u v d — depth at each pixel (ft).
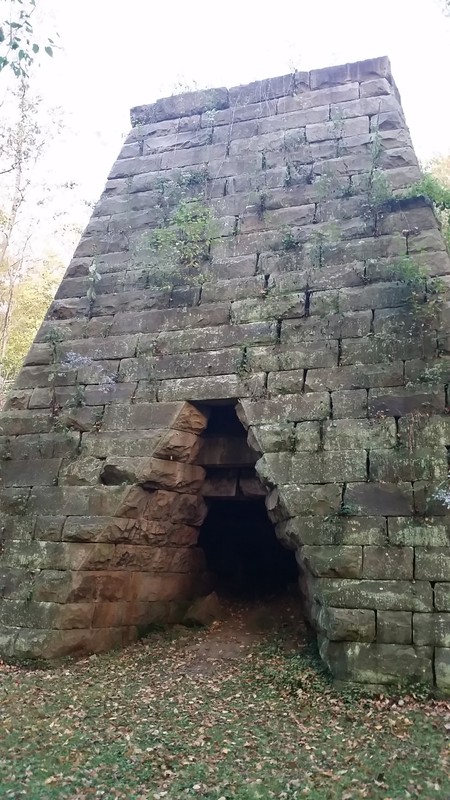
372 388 25.93
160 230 33.14
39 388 32.22
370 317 27.22
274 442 26.45
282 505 25.36
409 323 26.43
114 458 29.07
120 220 35.09
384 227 28.86
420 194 28.73
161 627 30.96
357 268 28.43
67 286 34.42
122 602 29.14
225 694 22.86
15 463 30.89
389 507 23.84
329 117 32.63
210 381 28.96
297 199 31.30
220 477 32.22
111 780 16.40
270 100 34.47
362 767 16.76
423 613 22.08
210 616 32.30
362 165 30.78
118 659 27.04
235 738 18.94
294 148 32.53
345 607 22.93
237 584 36.81
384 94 32.12
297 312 28.60
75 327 33.12
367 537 23.66
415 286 26.91
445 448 23.98
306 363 27.43
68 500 28.99
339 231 29.55
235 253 31.35
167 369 30.14
